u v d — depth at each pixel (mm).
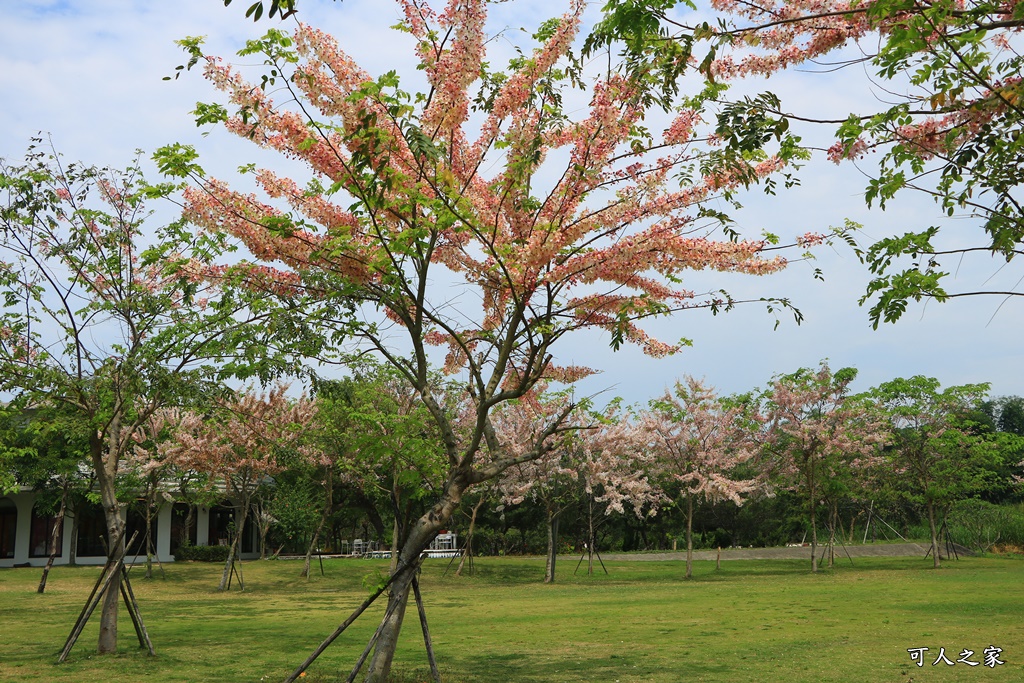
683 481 27484
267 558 37219
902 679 8758
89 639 12969
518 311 7555
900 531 44031
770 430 28562
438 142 7387
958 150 5609
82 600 20109
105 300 11070
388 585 7930
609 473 27297
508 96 7223
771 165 6664
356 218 7480
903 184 5656
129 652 11344
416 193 6691
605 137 6684
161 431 22766
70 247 11016
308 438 22641
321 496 28422
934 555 28391
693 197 6758
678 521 41938
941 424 29344
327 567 30078
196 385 10445
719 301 7371
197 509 36938
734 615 15148
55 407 12047
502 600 19484
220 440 22000
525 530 37906
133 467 23953
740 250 6676
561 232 6992
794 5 5652
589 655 10820
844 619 14102
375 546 41250
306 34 6379
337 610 17812
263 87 6531
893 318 5453
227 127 6965
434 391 24062
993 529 37219
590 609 16859
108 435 12312
